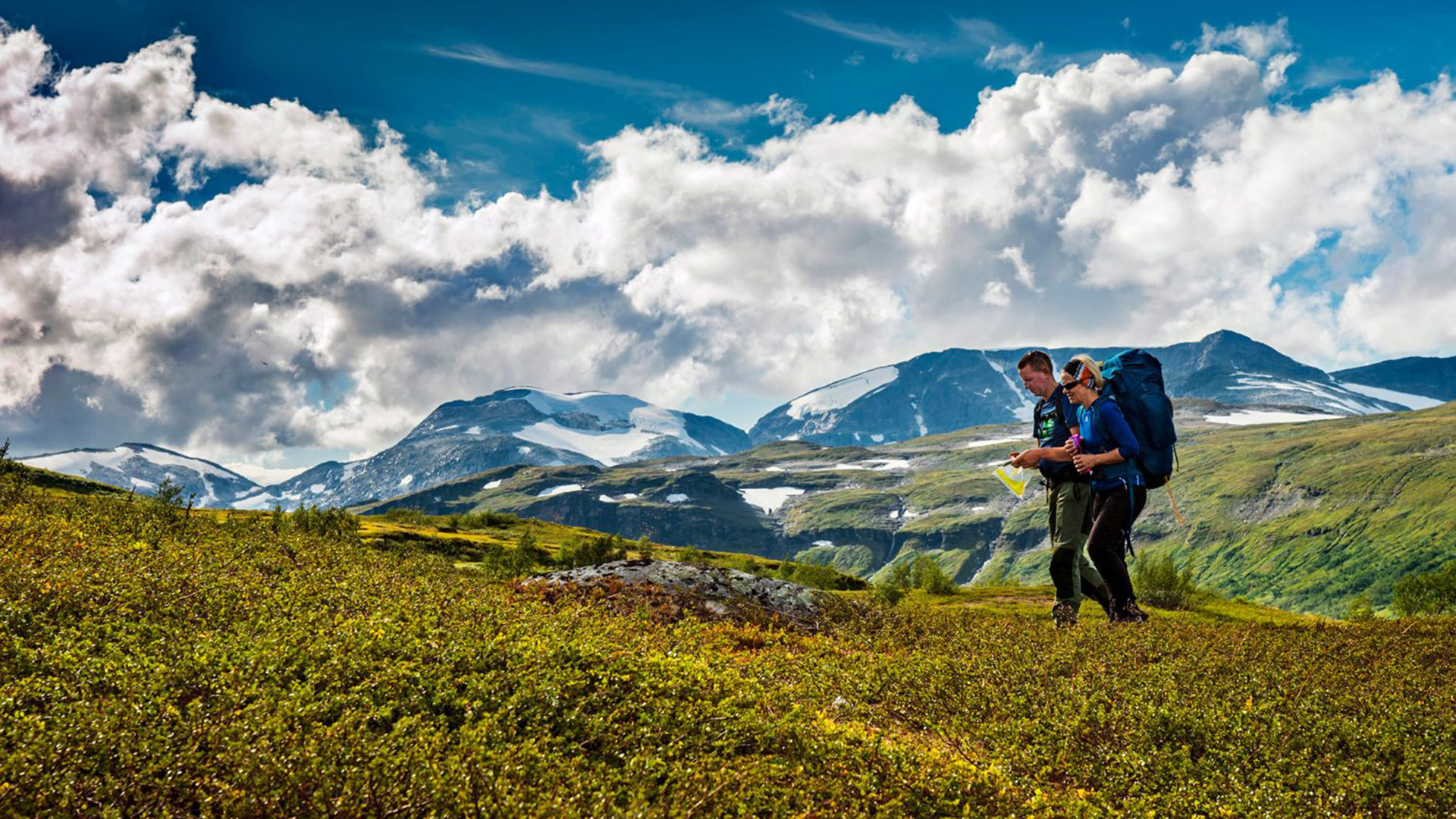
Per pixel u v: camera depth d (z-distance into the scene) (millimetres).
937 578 28250
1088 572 11922
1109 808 5188
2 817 3787
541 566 25203
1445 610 29078
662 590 12203
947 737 6789
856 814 4742
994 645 9453
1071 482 11680
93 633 6371
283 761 4270
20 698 4906
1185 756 6113
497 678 6059
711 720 5945
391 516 48812
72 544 10227
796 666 8953
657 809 4309
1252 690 7492
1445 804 5441
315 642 6379
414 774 4254
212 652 5852
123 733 4418
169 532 13773
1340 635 11148
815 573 31828
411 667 6078
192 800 4203
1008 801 5145
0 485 17516
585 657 6750
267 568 10453
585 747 5430
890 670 8398
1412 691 7840
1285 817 5164
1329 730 6496
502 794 4160
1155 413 11344
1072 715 6809
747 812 4598
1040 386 12344
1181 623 12180
